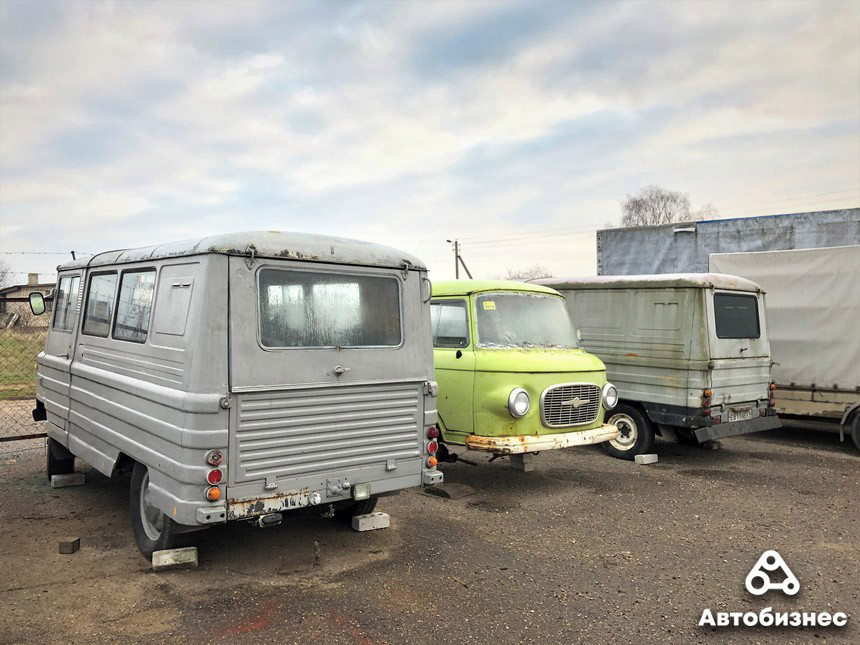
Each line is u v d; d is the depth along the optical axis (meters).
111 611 4.09
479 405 7.02
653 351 8.73
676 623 4.10
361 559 5.06
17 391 12.47
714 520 6.24
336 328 4.80
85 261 6.23
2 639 3.71
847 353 9.55
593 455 9.27
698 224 14.48
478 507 6.61
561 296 8.42
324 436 4.65
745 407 8.85
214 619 4.00
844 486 7.55
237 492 4.25
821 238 13.23
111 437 5.21
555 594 4.51
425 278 5.38
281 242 4.55
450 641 3.81
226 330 4.26
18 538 5.36
